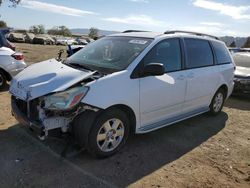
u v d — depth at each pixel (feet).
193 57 18.12
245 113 23.66
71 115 12.83
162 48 15.90
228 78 21.70
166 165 13.64
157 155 14.56
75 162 13.20
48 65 15.19
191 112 18.65
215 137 17.66
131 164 13.44
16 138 15.20
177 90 16.52
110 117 13.35
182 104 17.39
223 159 14.75
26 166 12.60
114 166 13.15
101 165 13.12
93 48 16.85
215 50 20.54
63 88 12.39
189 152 15.24
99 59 15.37
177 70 16.75
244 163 14.47
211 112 21.42
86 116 12.77
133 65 14.20
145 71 14.12
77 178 11.96
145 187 11.74
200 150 15.60
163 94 15.58
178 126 19.12
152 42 15.47
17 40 153.58
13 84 14.38
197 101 18.81
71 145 14.46
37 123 12.62
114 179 12.14
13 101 14.67
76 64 15.25
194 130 18.58
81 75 13.16
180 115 17.69
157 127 15.71
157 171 13.03
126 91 13.61
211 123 20.27
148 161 13.87
